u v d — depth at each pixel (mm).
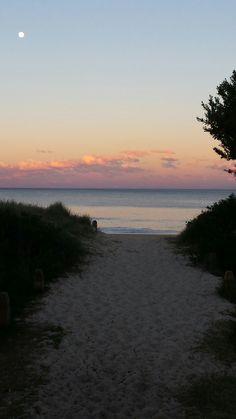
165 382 6656
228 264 14445
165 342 8297
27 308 10344
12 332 8742
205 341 8352
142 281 13422
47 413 5742
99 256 16703
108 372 7035
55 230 16438
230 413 5750
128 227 38344
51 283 12469
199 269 14930
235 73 17594
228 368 7160
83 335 8680
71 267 14430
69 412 5789
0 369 7039
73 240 16828
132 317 9859
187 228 21078
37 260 13516
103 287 12617
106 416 5711
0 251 13188
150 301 11219
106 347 8078
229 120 16562
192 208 73062
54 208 23062
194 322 9469
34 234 15062
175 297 11586
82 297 11523
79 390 6422
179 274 14305
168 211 64312
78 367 7188
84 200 106812
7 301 8953
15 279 11742
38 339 8398
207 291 12148
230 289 11609
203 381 6645
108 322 9508
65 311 10258
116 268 15117
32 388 6422
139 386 6547
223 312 10195
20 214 16531
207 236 18188
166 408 5887
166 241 20812
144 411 5812
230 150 17469
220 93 17625
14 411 5766
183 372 6996
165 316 9922
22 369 7051
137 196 150375
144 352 7824
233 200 20328
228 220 18812
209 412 5773
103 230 35125
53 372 6973
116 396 6250
